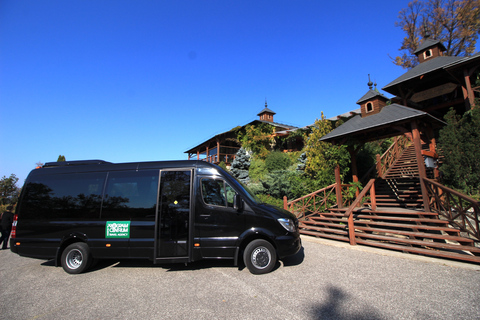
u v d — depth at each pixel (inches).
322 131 533.6
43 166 248.4
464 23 906.1
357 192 417.4
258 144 985.5
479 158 327.0
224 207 206.7
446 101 642.2
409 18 1021.8
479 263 201.3
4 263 259.8
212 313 134.3
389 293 153.6
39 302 156.2
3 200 936.3
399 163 516.7
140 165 228.5
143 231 208.8
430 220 264.8
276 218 202.2
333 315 128.6
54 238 218.8
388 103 714.2
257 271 194.7
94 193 224.7
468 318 122.9
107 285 181.9
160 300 152.9
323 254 245.4
